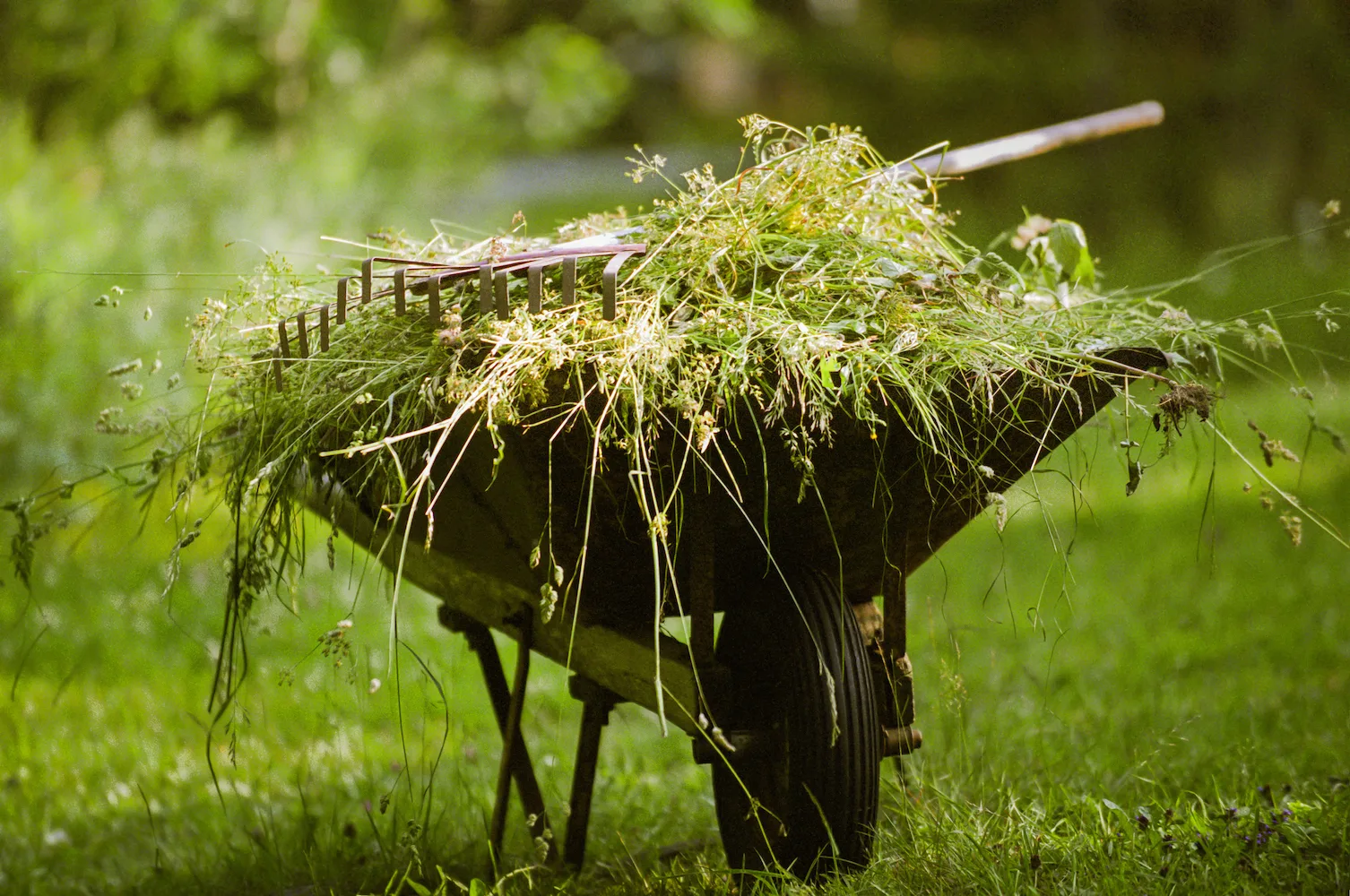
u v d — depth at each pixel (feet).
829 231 14.17
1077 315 13.74
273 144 56.03
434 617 30.40
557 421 12.39
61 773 23.00
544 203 100.53
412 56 66.80
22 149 43.55
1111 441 13.87
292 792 21.49
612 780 20.04
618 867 16.92
